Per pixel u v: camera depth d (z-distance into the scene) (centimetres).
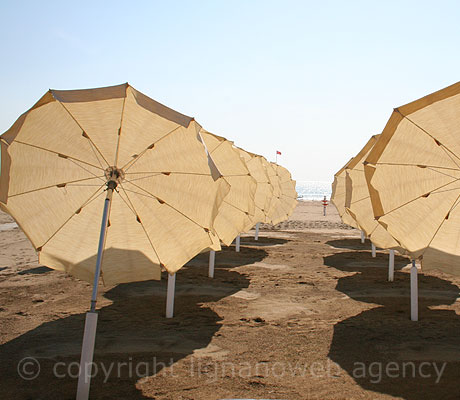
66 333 528
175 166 456
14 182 407
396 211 532
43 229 423
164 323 580
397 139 510
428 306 685
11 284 805
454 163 515
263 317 615
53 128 405
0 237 1550
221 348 485
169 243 475
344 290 798
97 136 414
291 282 867
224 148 837
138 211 465
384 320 603
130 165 441
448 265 526
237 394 367
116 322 580
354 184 869
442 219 537
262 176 1219
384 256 1251
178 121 407
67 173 436
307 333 542
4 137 378
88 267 441
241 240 1616
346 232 1962
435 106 476
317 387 383
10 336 515
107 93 384
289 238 1706
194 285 823
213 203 483
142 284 820
